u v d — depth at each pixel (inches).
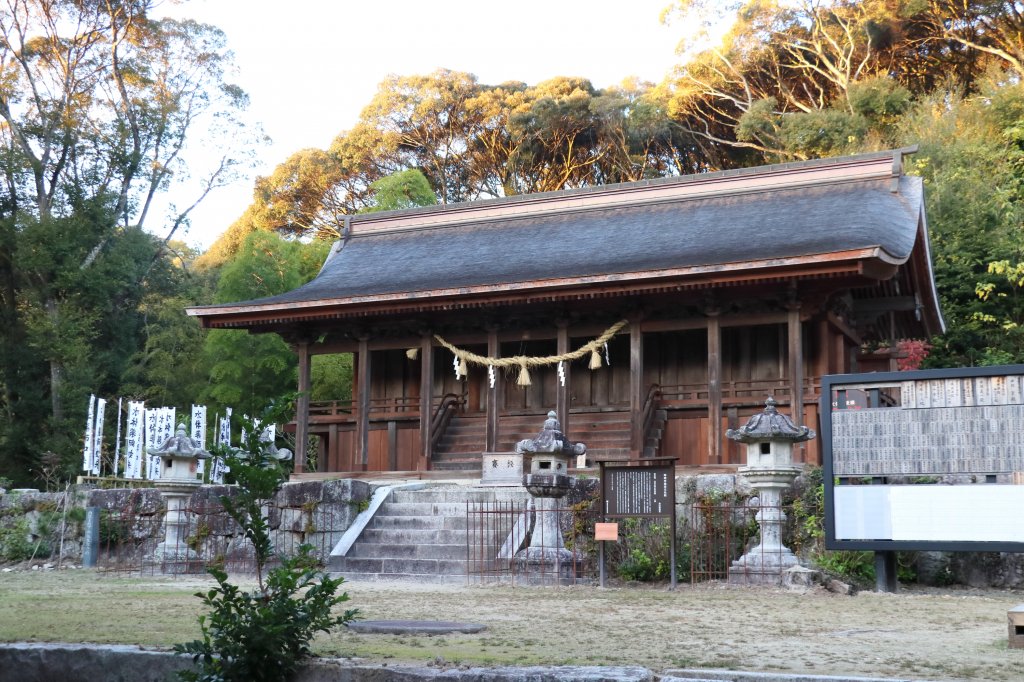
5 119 1846.7
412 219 1262.3
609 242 1063.0
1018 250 1299.2
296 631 289.9
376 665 282.4
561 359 1003.9
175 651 283.6
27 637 345.1
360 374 1086.4
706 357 1051.3
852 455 588.7
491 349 1035.9
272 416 313.1
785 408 975.0
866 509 579.8
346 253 1243.8
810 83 2246.6
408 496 800.3
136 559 819.4
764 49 2217.0
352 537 726.5
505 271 1033.5
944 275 1355.8
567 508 657.0
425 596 527.5
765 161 2140.7
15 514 925.2
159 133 1897.1
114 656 307.6
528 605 478.6
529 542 676.1
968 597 562.9
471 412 1149.1
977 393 563.2
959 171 1423.5
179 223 1983.3
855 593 565.9
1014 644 329.7
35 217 1754.4
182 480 780.6
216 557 739.4
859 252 818.2
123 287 1824.6
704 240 993.5
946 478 679.7
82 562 863.7
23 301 1706.4
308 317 1048.8
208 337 1587.1
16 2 1859.0
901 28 2060.8
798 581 577.9
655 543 645.9
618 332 1026.1
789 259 841.5
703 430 1013.2
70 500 925.2
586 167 2407.7
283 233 2492.6
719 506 653.3
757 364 1025.5
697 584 603.5
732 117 2244.1
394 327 1094.4
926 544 562.9
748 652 314.5
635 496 608.1
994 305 1337.4
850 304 1056.2
